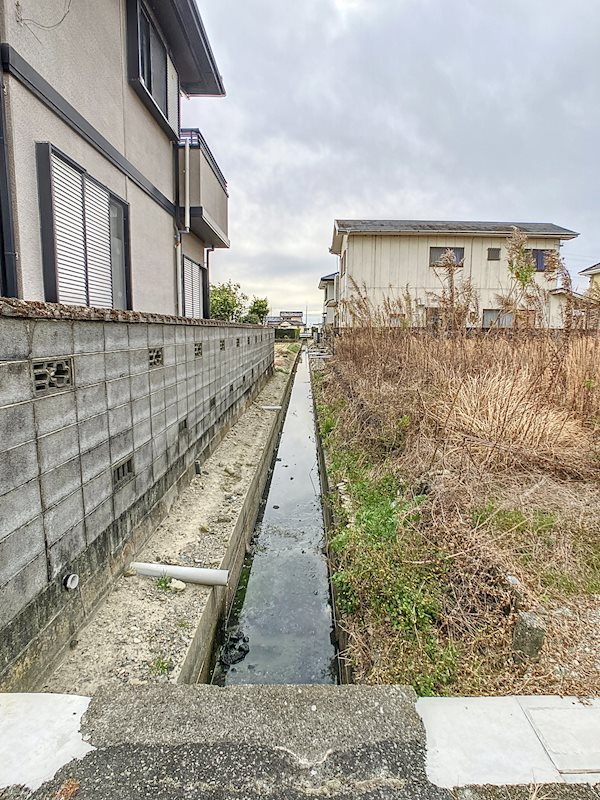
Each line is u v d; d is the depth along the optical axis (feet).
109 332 8.60
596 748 4.63
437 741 4.65
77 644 7.27
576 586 8.05
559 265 14.82
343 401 24.35
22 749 4.42
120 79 15.19
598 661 6.35
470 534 9.04
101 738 4.55
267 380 42.52
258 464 17.46
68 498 7.04
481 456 12.26
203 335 16.63
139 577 9.30
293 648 10.19
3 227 9.45
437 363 18.03
